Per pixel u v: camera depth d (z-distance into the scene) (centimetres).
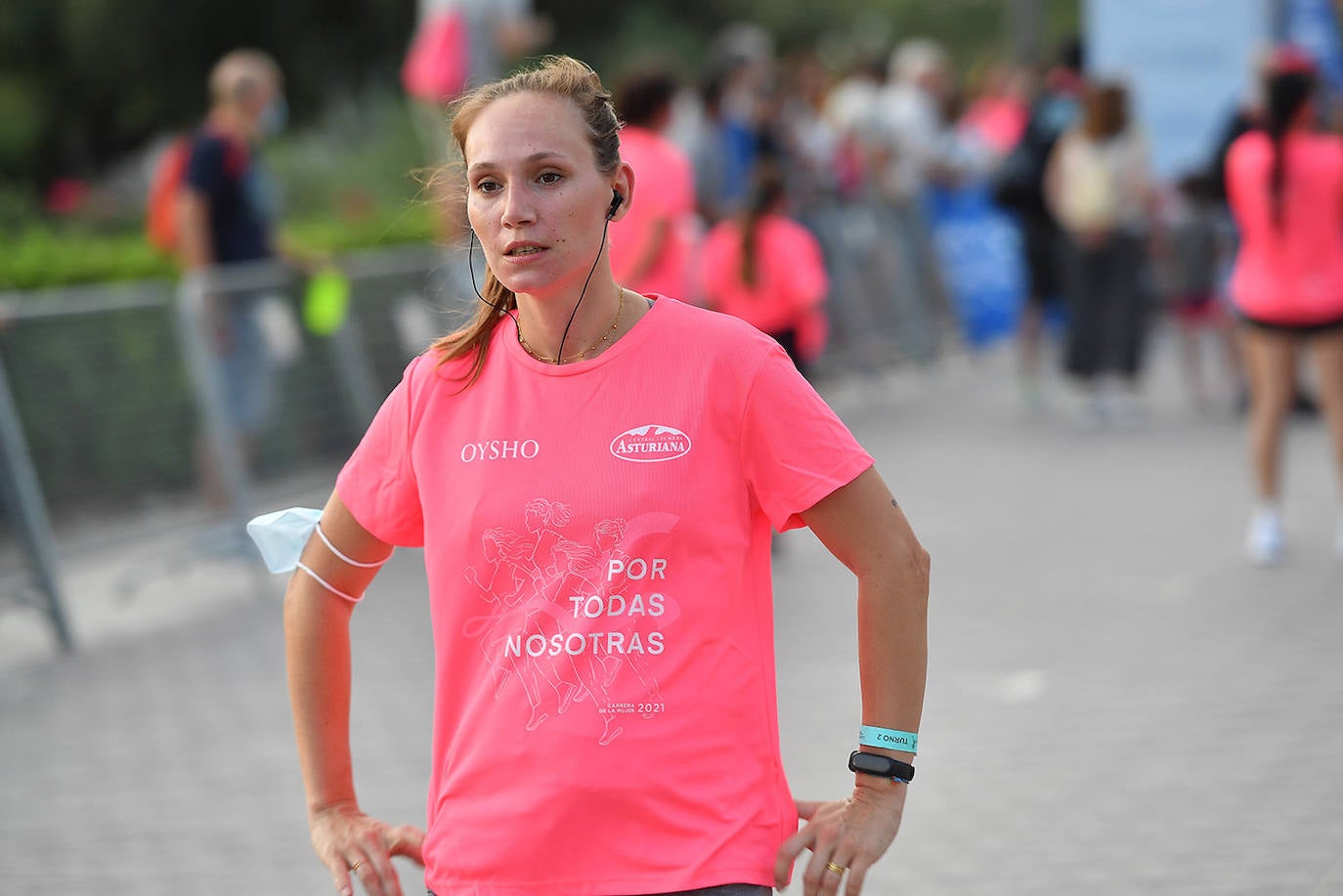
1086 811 1794
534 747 891
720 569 898
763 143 4709
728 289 3117
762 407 906
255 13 8756
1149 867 1641
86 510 2864
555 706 891
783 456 905
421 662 2495
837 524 918
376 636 2662
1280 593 2639
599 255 919
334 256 3719
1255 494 3378
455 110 927
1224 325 4412
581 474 902
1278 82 2727
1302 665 2264
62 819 1919
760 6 12681
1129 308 4262
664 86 2853
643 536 891
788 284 3081
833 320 4962
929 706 2172
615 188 945
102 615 2911
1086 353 4288
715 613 894
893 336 5297
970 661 2355
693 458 900
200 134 3300
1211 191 4275
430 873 936
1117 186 4225
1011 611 2611
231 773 2058
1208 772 1888
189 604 2962
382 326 3525
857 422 4606
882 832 914
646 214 2808
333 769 1012
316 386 3356
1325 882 1575
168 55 8612
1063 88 4650
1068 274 4284
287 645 1018
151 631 2788
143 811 1933
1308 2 5812
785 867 902
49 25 8388
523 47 4109
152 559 2984
